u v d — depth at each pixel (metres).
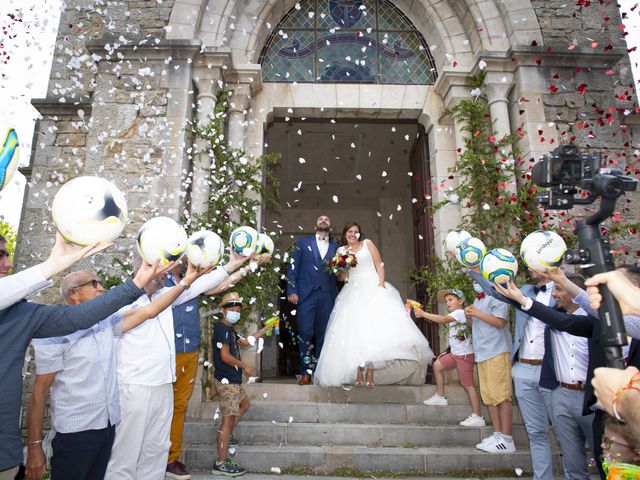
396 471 4.20
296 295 5.87
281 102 6.58
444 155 6.45
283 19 7.11
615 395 1.39
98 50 6.00
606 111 5.99
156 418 2.96
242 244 2.87
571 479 3.19
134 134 5.75
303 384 5.56
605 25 6.40
